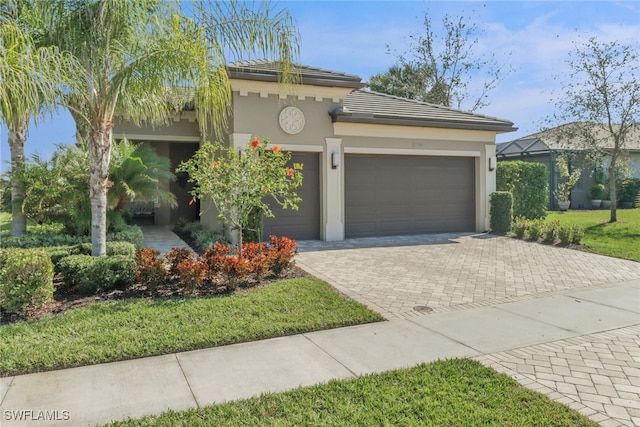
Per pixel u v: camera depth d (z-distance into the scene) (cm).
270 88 1191
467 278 843
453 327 558
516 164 1698
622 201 2533
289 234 1293
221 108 794
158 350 460
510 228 1479
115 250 782
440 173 1497
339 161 1298
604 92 1619
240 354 461
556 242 1273
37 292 572
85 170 986
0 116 563
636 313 625
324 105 1277
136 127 1416
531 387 390
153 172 1076
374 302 668
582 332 543
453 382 395
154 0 692
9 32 556
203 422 327
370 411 343
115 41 718
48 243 895
